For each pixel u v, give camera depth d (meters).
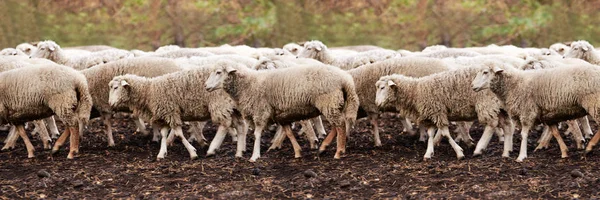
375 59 19.83
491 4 42.06
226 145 16.12
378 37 40.97
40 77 14.25
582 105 12.50
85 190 12.37
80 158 14.90
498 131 15.84
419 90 13.93
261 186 12.40
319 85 13.53
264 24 42.25
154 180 12.98
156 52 21.39
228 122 14.43
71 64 20.47
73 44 41.09
